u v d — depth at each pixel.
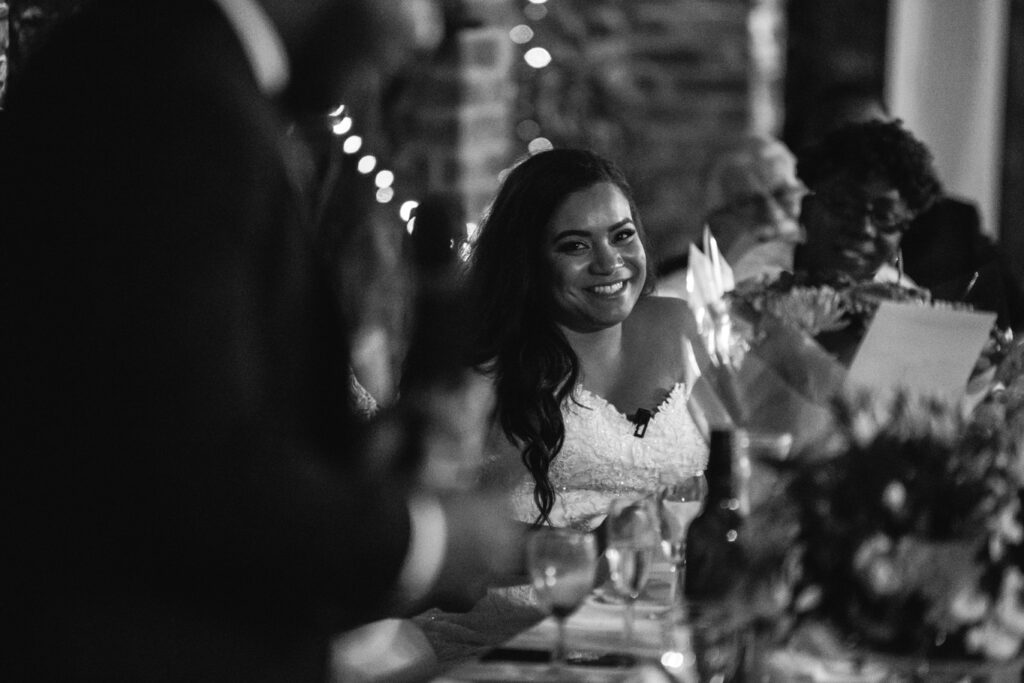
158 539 1.67
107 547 1.71
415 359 2.13
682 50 6.62
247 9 1.80
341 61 1.88
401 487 1.87
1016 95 6.17
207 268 1.66
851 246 4.36
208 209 1.67
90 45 1.76
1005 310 3.72
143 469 1.64
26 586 1.76
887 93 5.82
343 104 1.97
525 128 6.38
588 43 6.50
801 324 2.70
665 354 4.17
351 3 1.83
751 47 6.62
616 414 4.02
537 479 3.91
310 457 1.77
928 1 5.68
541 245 3.94
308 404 1.87
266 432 1.70
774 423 2.69
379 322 4.43
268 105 1.78
